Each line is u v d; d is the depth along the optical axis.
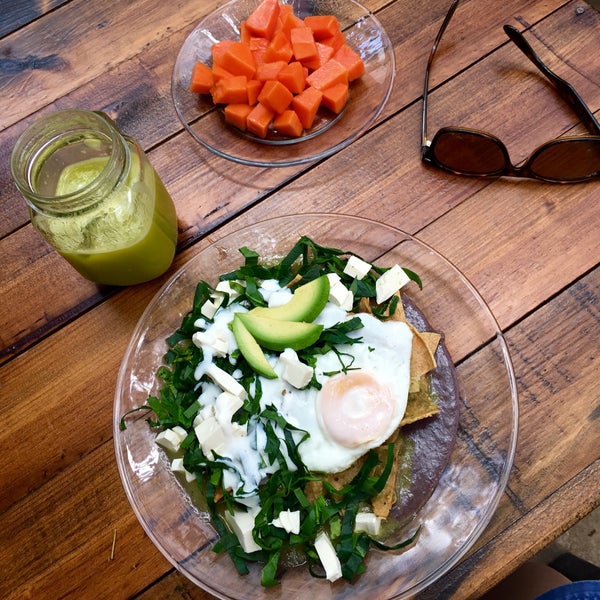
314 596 0.44
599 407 0.48
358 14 0.58
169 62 0.58
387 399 0.44
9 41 0.59
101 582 0.46
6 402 0.50
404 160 0.55
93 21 0.59
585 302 0.50
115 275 0.49
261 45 0.56
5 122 0.57
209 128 0.56
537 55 0.56
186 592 0.46
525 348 0.50
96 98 0.57
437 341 0.47
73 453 0.49
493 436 0.47
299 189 0.54
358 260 0.49
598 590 0.58
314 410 0.44
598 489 0.46
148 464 0.48
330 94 0.54
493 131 0.55
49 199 0.43
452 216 0.53
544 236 0.52
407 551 0.45
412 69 0.57
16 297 0.52
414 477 0.45
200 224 0.54
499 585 0.62
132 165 0.47
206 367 0.46
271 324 0.46
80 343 0.51
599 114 0.55
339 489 0.44
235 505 0.45
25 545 0.47
